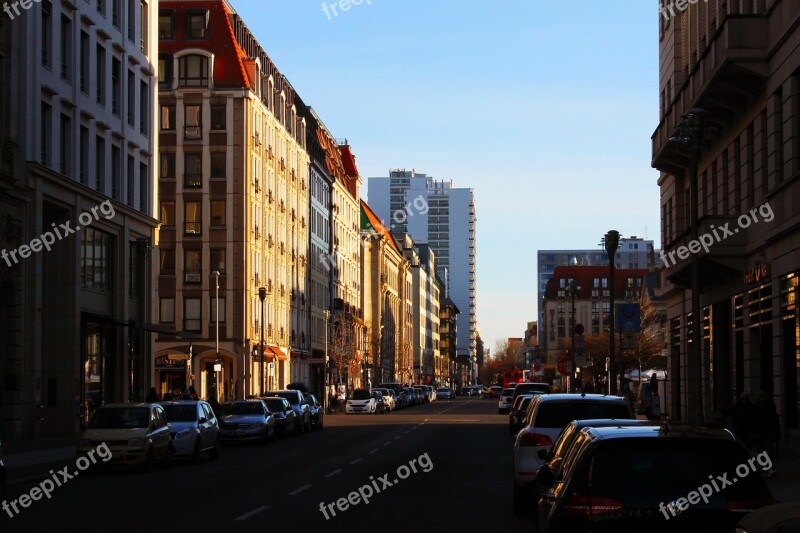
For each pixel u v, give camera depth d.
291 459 30.69
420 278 177.88
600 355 75.38
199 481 23.55
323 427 53.78
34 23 38.22
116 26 47.25
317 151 99.06
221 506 18.12
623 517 8.37
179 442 28.92
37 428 38.59
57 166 40.28
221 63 71.62
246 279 70.50
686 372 44.91
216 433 31.88
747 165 33.75
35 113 38.28
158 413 27.94
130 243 48.31
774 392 30.41
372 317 130.12
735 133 35.25
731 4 35.56
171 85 71.12
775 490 19.50
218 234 70.44
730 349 37.72
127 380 47.41
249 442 39.88
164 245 70.56
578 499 8.59
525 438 17.09
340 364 99.19
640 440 8.79
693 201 26.42
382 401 79.81
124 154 47.84
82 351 42.91
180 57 71.50
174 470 27.23
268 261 77.38
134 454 25.95
